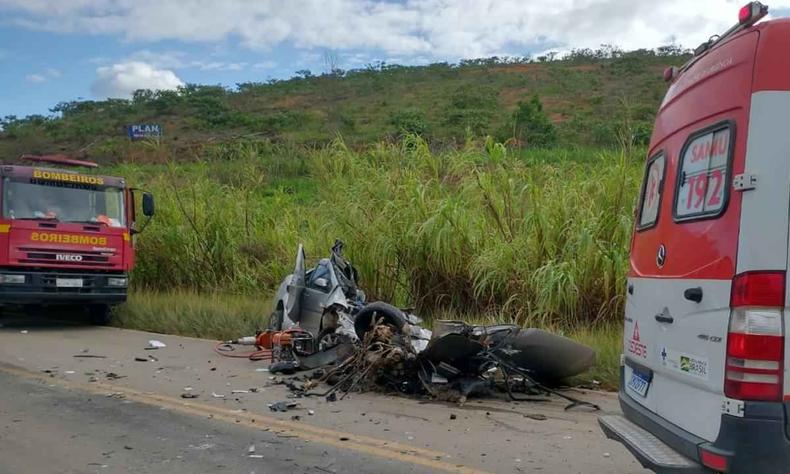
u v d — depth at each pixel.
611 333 9.87
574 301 10.43
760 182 3.66
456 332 7.59
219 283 15.98
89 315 14.13
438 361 7.74
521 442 6.11
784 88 3.71
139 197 16.77
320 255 13.57
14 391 7.90
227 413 7.03
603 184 11.05
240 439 6.21
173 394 7.81
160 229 16.39
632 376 5.06
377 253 12.34
